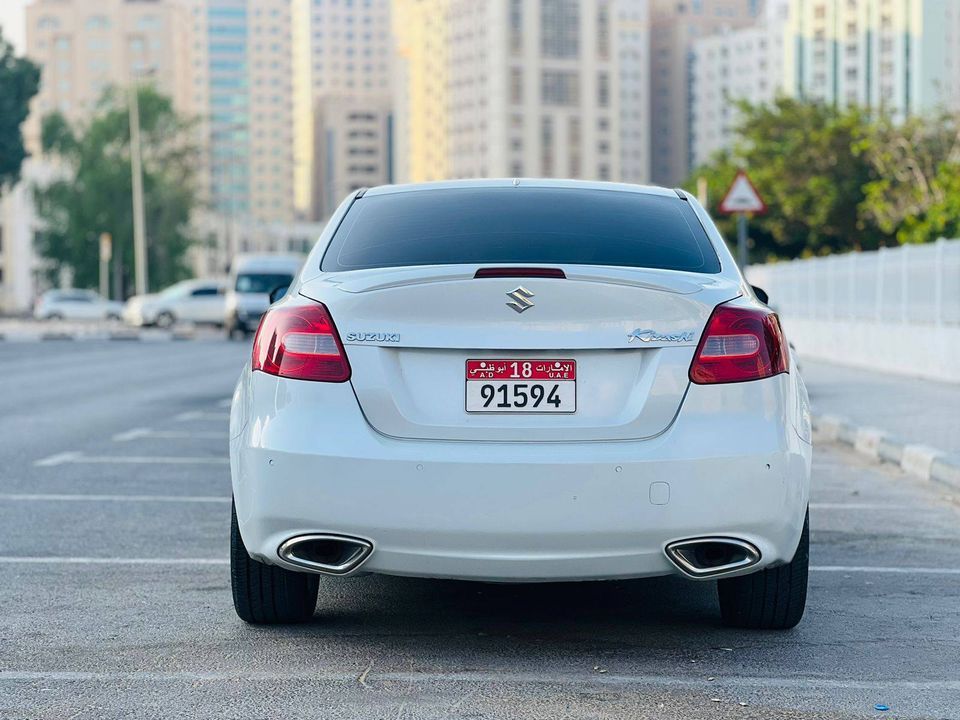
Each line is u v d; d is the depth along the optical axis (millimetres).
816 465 20062
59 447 21562
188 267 150000
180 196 146875
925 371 36375
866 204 85125
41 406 29562
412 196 10305
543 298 8359
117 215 144875
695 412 8352
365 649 9102
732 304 8609
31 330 89188
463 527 8180
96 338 73438
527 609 10367
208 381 37875
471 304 8375
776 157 98625
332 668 8633
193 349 59438
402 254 9391
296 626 9781
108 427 24922
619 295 8375
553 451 8234
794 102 103188
